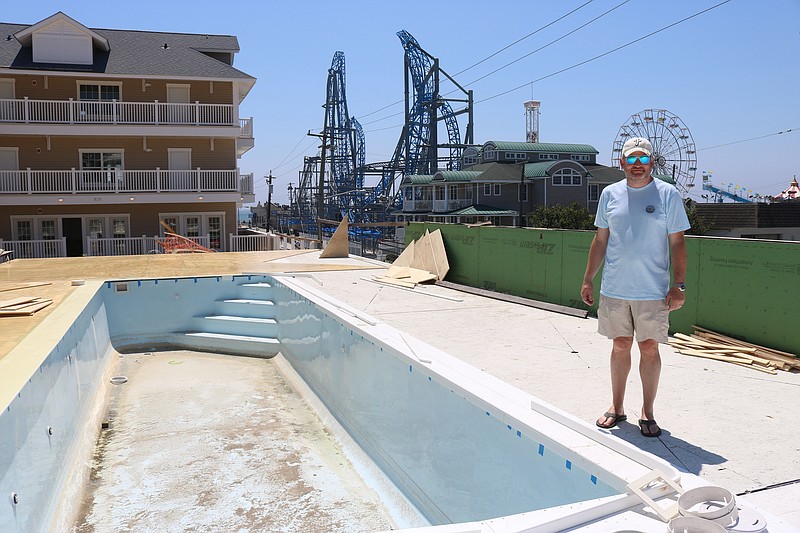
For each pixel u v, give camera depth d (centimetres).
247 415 859
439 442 548
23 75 2930
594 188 6284
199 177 3014
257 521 574
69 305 924
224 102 3200
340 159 10138
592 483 353
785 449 408
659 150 6744
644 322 420
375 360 696
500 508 451
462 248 1328
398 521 575
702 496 300
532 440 412
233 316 1270
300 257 1878
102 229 3041
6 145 2912
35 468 529
